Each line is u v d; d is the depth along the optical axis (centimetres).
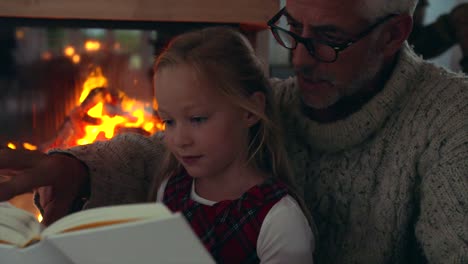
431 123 65
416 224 65
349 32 64
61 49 161
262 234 65
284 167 73
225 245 68
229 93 65
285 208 66
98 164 73
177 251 34
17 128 167
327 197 74
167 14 152
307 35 66
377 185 69
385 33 66
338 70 66
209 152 66
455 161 60
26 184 59
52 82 164
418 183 66
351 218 72
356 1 62
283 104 80
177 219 31
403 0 64
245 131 70
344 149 72
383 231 68
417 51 191
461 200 59
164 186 79
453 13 183
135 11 150
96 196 73
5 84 162
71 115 167
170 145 67
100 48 162
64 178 66
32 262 36
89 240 33
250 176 71
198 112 64
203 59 65
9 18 153
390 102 67
